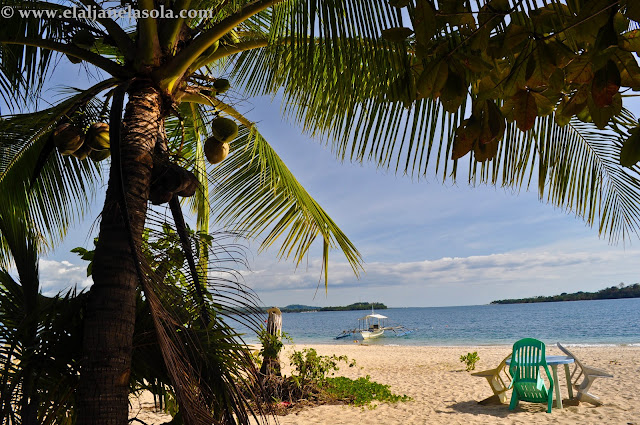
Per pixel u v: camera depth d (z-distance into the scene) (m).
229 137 3.20
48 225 4.81
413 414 7.39
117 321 2.46
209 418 2.35
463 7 1.26
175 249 2.90
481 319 85.94
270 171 5.44
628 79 1.17
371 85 2.96
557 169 3.82
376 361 16.98
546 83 1.25
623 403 7.50
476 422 6.80
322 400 8.26
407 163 3.47
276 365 8.04
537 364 7.20
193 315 2.91
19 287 2.94
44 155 3.01
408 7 2.27
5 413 2.48
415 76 1.67
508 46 1.25
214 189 5.75
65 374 2.74
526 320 72.88
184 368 2.38
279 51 3.61
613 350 19.53
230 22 2.82
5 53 3.96
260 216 5.66
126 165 2.65
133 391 3.05
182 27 3.19
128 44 3.06
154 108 2.86
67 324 2.70
